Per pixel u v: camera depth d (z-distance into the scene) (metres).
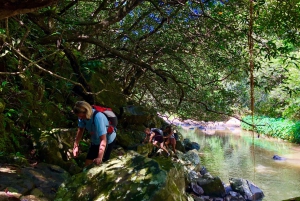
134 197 3.02
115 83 9.82
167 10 8.88
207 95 10.60
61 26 6.71
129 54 8.88
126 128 9.69
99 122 4.43
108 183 3.30
